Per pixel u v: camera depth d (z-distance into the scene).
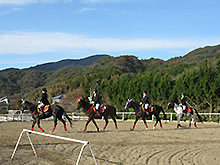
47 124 20.25
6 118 27.58
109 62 161.50
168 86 26.86
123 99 29.39
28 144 9.67
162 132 13.82
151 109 14.86
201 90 22.67
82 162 7.02
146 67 157.00
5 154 7.70
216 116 21.31
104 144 9.96
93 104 14.19
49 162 6.92
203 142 10.66
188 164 6.96
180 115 15.85
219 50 123.94
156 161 7.25
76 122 22.64
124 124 19.69
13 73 184.62
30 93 147.38
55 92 105.69
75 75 141.12
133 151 8.60
